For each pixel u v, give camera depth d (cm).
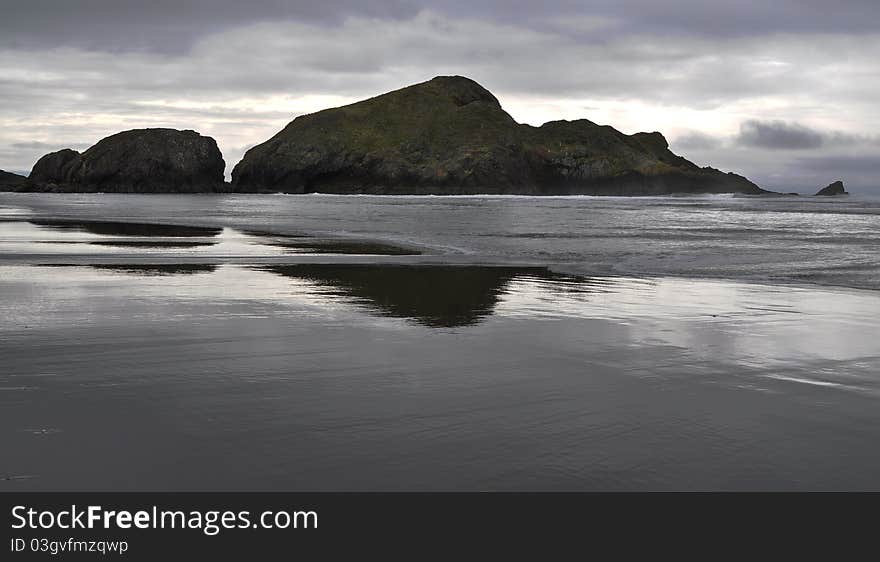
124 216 4300
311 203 9206
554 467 434
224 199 11769
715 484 414
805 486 412
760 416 535
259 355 721
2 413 520
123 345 760
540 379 639
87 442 462
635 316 998
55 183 16962
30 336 802
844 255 2031
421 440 475
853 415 540
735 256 2002
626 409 550
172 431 485
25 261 1641
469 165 18538
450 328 888
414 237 2739
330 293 1202
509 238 2722
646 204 10494
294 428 494
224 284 1295
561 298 1177
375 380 627
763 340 832
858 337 853
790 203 12094
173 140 17000
